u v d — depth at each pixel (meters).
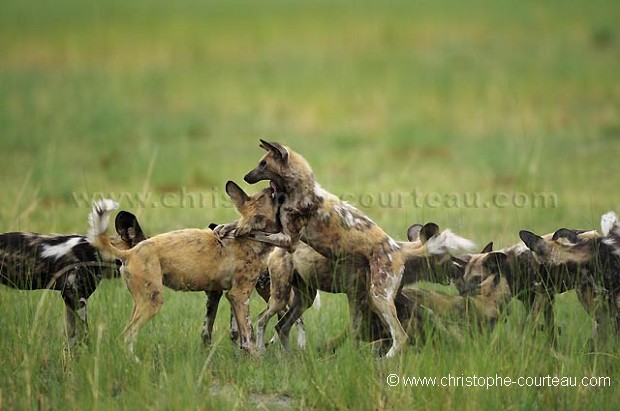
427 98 73.12
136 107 73.12
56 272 26.61
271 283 28.00
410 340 26.39
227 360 25.50
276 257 27.92
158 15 119.81
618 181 49.41
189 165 53.47
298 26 108.62
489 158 54.16
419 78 79.50
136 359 23.89
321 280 27.92
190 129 65.31
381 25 106.06
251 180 27.34
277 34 104.75
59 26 111.38
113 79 83.06
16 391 22.95
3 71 87.56
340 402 22.66
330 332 27.95
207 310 26.97
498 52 89.38
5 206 42.69
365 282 27.69
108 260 26.55
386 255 27.30
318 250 27.64
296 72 84.69
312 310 30.06
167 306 29.33
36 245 26.69
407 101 73.00
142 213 40.44
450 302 26.50
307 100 73.75
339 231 27.41
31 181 47.94
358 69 85.06
